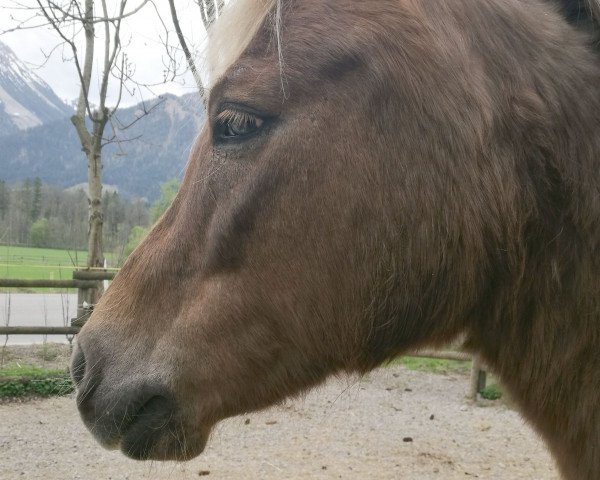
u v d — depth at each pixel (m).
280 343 1.36
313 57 1.26
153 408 1.43
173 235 1.46
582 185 1.25
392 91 1.24
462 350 1.56
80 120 7.43
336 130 1.26
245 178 1.31
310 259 1.30
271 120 1.29
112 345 1.46
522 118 1.24
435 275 1.28
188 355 1.39
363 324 1.32
